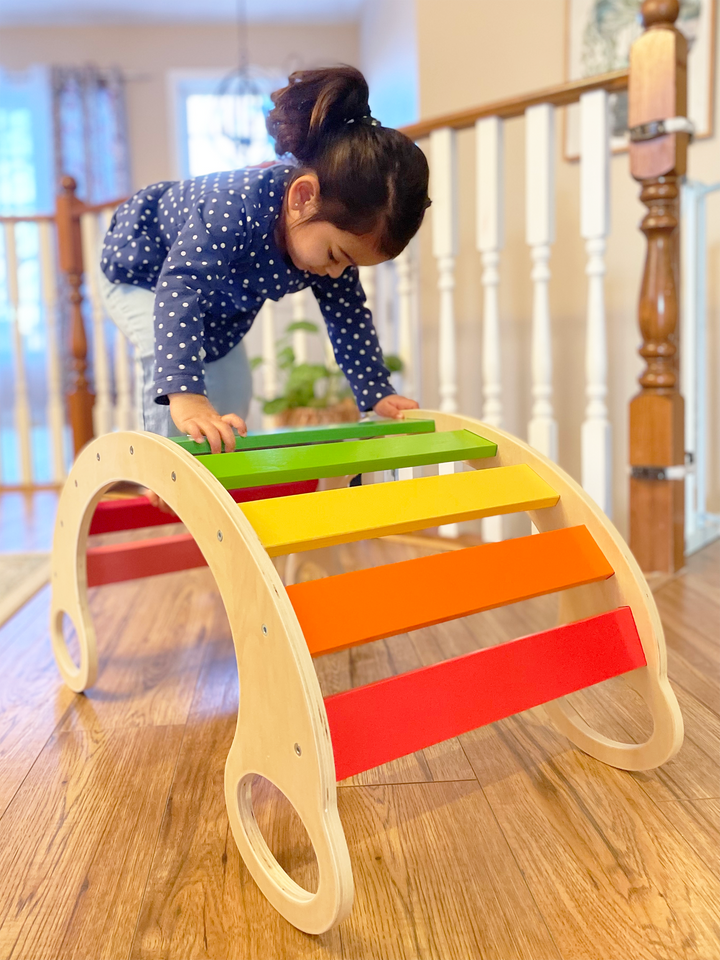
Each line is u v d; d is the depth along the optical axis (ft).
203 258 3.29
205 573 5.73
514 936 2.02
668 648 3.92
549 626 4.27
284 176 3.37
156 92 17.61
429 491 2.81
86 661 3.55
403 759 2.98
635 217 7.76
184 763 2.98
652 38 4.80
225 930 2.08
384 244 3.26
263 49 17.70
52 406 10.45
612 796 2.67
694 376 6.19
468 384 8.43
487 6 8.09
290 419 7.89
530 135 5.46
